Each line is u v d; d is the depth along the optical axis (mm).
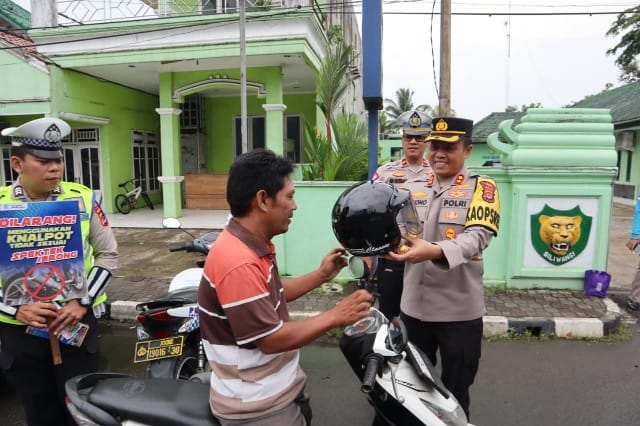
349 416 3064
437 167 2342
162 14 11023
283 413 1598
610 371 3648
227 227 1557
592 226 5066
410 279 2463
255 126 13953
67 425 2314
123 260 7086
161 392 1763
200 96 13906
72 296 2070
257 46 9242
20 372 2148
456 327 2330
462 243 2000
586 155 4930
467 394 2420
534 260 5176
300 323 1462
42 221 1994
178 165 11359
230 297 1420
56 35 10008
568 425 2934
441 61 8656
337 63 6531
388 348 1812
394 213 1618
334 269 1896
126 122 12961
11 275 1953
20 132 2006
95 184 12375
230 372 1535
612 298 5375
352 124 6543
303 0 9320
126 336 4512
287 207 1539
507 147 5168
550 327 4328
